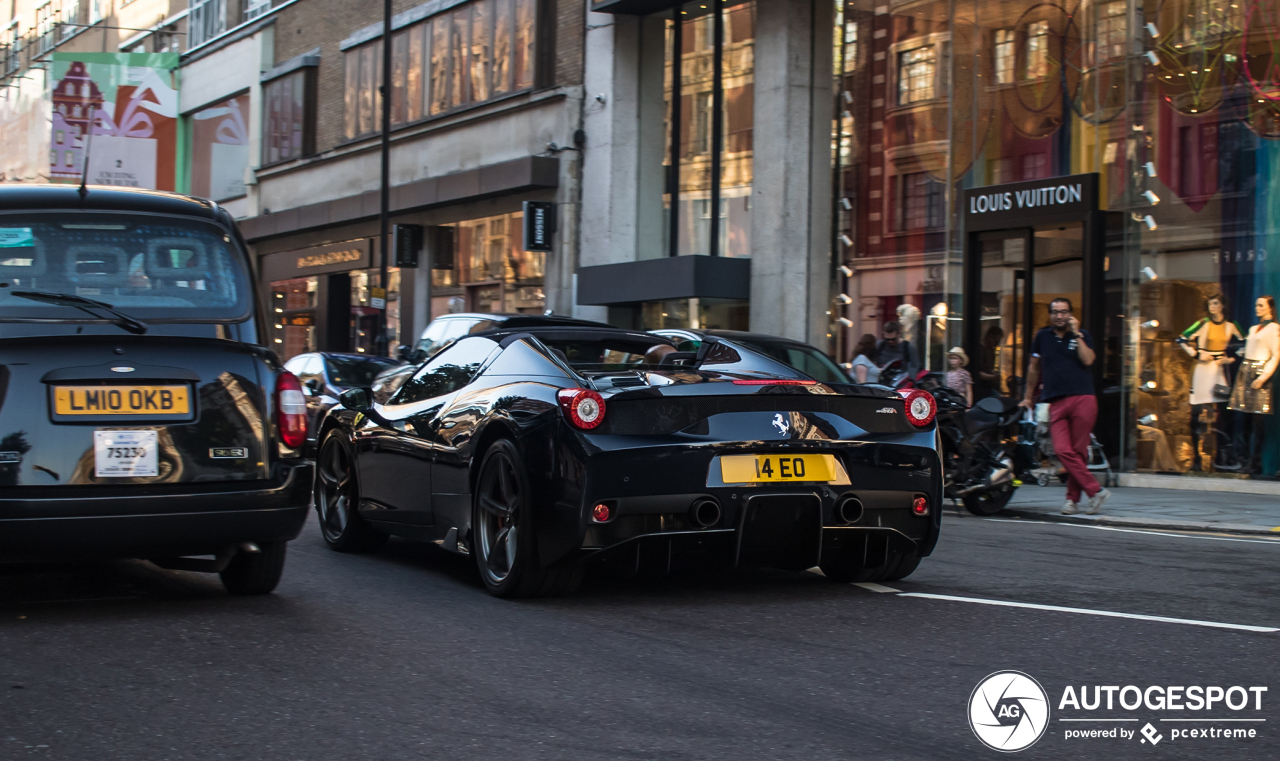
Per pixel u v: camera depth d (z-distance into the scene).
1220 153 13.22
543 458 5.46
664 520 5.36
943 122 16.08
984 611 5.47
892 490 5.73
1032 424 12.27
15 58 46.69
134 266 5.40
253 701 3.88
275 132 32.50
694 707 3.85
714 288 17.86
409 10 26.94
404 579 6.41
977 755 3.37
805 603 5.69
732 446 5.42
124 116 34.94
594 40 21.50
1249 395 12.81
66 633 4.90
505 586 5.71
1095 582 6.37
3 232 5.28
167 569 6.68
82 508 4.91
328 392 13.81
